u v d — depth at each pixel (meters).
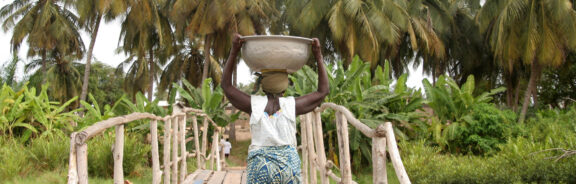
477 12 22.34
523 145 8.66
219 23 17.08
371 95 11.07
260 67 2.46
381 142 2.36
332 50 22.75
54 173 7.49
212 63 26.59
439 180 7.46
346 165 3.53
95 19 21.47
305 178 5.12
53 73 28.70
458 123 12.08
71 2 21.36
